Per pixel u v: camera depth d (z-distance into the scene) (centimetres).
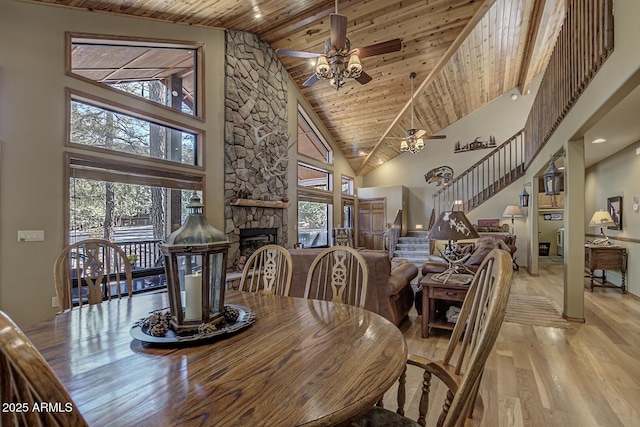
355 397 82
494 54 670
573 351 299
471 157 946
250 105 582
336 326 136
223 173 530
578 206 389
